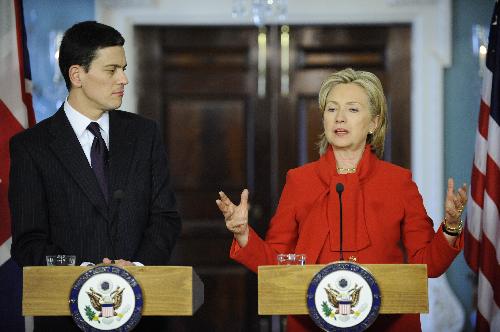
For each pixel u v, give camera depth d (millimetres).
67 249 11398
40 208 11422
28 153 11531
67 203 11477
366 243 10789
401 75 22109
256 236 10398
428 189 21578
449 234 10258
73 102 11875
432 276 10625
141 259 11500
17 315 15477
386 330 10047
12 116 15820
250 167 22344
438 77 21578
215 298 22156
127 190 11648
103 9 21594
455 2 21578
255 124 22375
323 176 11234
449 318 20969
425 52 21688
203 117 22406
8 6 16031
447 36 21500
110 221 11484
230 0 22016
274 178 22312
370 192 11078
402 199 11125
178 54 22375
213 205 22375
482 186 16922
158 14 21906
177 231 12008
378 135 11609
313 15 21922
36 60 21094
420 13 21672
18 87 15969
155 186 12031
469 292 21125
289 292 9148
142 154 11914
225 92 22422
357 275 9086
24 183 11438
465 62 21594
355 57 22297
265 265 9820
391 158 22031
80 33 11688
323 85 11570
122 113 12242
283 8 21234
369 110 11391
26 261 11008
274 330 22016
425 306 9125
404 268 9156
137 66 22297
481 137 17000
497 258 16281
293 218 11328
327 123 11359
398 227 11070
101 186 11648
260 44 22375
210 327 22094
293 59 22344
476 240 16875
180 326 22109
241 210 10188
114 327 9102
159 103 22312
